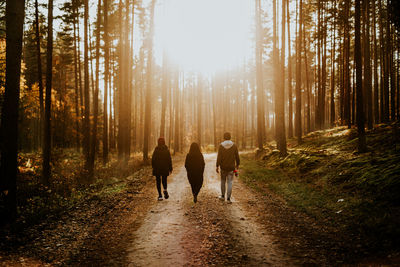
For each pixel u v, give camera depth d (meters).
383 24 23.33
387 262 3.79
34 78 22.28
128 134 22.81
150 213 7.30
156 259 4.61
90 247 5.13
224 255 4.69
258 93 25.64
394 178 6.85
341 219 5.93
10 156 6.34
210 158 25.91
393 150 9.63
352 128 18.45
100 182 12.20
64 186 10.84
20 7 6.55
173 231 5.92
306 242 5.05
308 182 10.25
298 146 19.55
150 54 20.80
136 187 11.04
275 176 12.67
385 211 5.62
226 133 8.70
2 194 6.19
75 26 25.31
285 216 6.77
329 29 23.28
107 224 6.43
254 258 4.53
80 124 27.58
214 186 11.37
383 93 22.23
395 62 21.33
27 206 7.67
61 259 4.61
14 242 5.17
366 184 7.53
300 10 22.05
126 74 21.03
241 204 8.13
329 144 15.99
